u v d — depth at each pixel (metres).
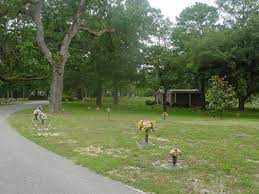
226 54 37.56
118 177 8.66
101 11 39.28
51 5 38.72
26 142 14.14
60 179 8.39
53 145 13.38
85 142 14.12
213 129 19.41
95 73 48.69
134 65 46.56
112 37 41.53
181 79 51.09
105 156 11.24
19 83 65.81
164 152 11.77
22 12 33.69
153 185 7.96
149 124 13.83
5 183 7.96
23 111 34.72
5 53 44.16
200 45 38.56
